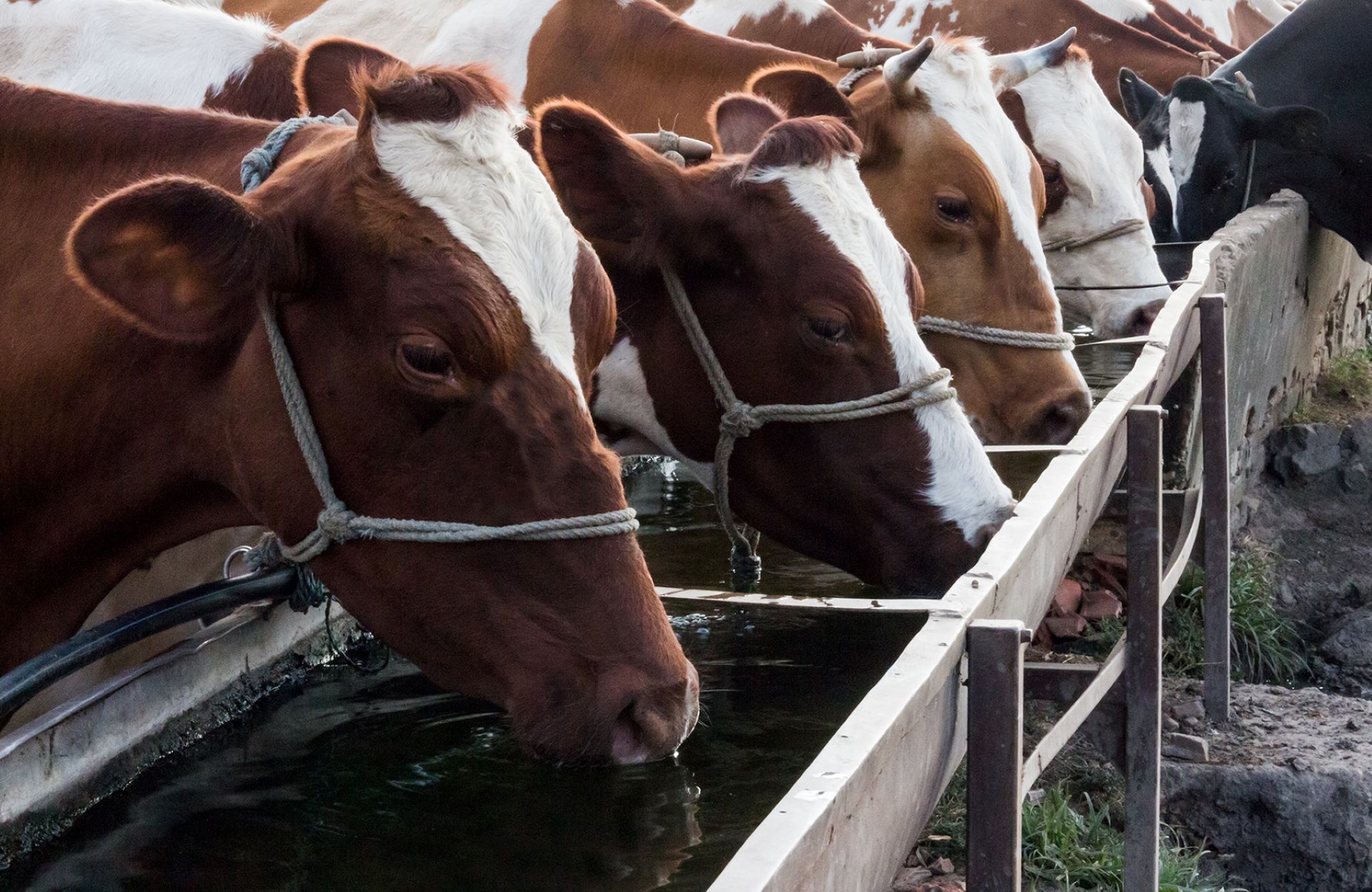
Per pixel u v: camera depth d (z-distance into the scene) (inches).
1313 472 300.0
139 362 105.3
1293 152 339.3
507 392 96.3
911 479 136.9
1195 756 175.9
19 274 110.7
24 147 113.0
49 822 106.8
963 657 84.9
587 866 103.5
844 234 136.0
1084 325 263.1
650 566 184.5
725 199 137.6
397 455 98.3
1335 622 256.7
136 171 113.2
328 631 135.0
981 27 315.6
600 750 95.4
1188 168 318.7
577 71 191.3
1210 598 189.6
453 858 105.3
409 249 95.3
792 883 56.7
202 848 107.3
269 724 131.7
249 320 101.7
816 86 173.8
